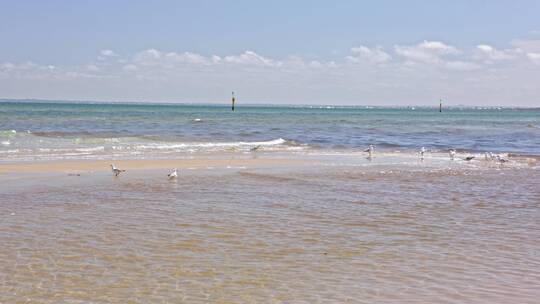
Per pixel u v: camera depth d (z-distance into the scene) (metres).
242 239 11.39
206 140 40.56
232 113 121.50
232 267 9.51
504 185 20.48
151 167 23.75
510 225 13.29
